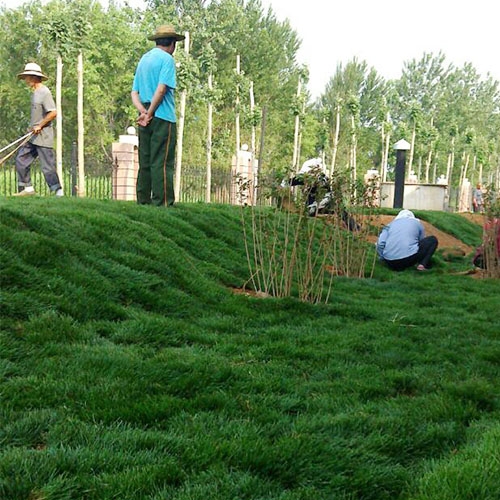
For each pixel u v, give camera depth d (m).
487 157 58.94
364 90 62.38
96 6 37.03
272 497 2.39
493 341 5.25
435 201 24.59
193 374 3.65
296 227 6.84
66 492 2.29
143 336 4.39
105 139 38.22
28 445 2.69
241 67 48.19
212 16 41.66
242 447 2.71
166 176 8.42
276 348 4.50
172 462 2.55
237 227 9.02
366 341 4.95
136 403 3.15
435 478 2.54
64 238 5.58
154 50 8.20
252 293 6.59
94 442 2.70
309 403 3.45
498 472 2.54
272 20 53.59
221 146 35.72
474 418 3.43
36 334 3.94
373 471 2.63
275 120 43.88
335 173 8.12
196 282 5.99
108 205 7.54
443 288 8.29
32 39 39.66
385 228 10.19
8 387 3.19
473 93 78.19
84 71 34.69
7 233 5.04
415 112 44.16
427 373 4.22
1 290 4.34
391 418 3.23
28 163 9.37
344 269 8.92
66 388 3.25
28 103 40.03
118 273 5.36
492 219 9.89
